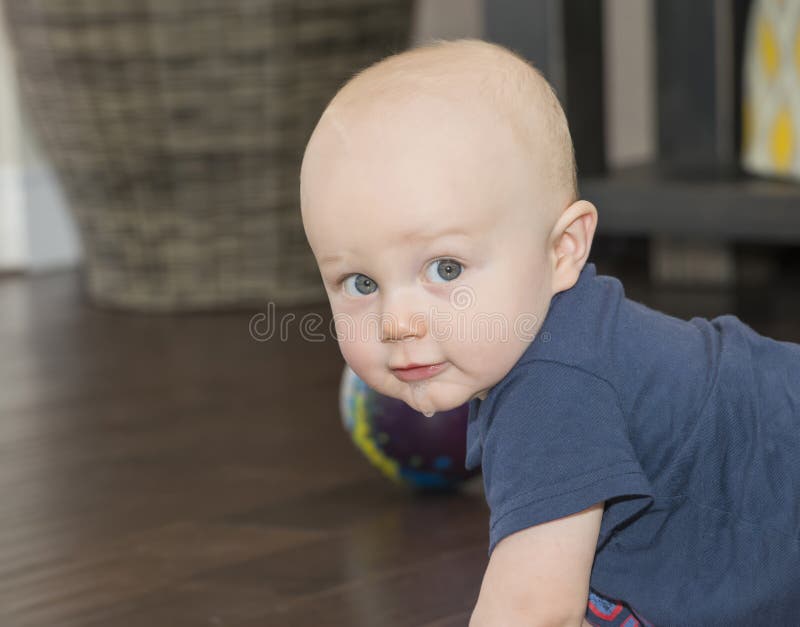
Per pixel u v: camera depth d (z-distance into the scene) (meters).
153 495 1.62
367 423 1.53
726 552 1.00
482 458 0.98
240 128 2.83
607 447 0.93
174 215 2.94
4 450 1.87
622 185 2.62
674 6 2.99
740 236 2.50
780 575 1.00
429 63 0.98
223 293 2.99
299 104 2.83
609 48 3.54
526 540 0.93
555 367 0.95
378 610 1.20
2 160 3.71
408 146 0.92
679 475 0.99
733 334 1.04
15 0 2.88
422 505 1.53
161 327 2.84
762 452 1.00
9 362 2.53
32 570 1.35
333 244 0.94
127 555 1.39
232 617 1.20
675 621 1.02
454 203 0.91
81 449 1.86
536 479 0.92
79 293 3.35
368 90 0.96
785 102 2.57
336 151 0.94
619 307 1.01
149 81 2.79
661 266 2.99
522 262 0.94
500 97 0.96
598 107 2.79
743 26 3.06
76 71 2.82
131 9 2.72
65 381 2.33
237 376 2.31
